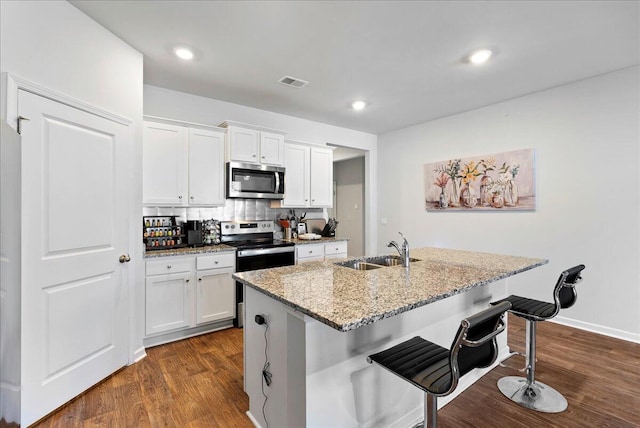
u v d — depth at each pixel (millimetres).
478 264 2191
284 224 4078
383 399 1627
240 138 3426
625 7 1974
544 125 3336
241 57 2607
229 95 3447
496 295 2467
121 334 2309
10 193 1350
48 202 1768
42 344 1738
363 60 2676
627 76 2814
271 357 1600
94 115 2057
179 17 2061
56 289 1820
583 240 3080
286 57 2615
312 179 4234
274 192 3705
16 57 1616
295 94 3434
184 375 2248
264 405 1658
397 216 4965
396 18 2094
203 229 3379
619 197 2865
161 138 2959
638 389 2070
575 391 2055
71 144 1901
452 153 4207
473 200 3957
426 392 1188
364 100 3629
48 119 1766
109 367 2197
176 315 2807
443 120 4305
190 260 2869
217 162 3332
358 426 1517
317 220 4727
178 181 3055
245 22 2125
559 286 1897
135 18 2064
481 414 1846
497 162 3711
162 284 2727
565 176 3191
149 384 2123
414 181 4707
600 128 2965
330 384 1396
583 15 2061
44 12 1752
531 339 2043
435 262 2275
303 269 2002
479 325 1181
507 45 2443
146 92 3129
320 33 2268
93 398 1955
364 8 1987
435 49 2502
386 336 1639
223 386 2111
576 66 2789
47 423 1721
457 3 1942
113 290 2229
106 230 2156
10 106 1570
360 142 5078
